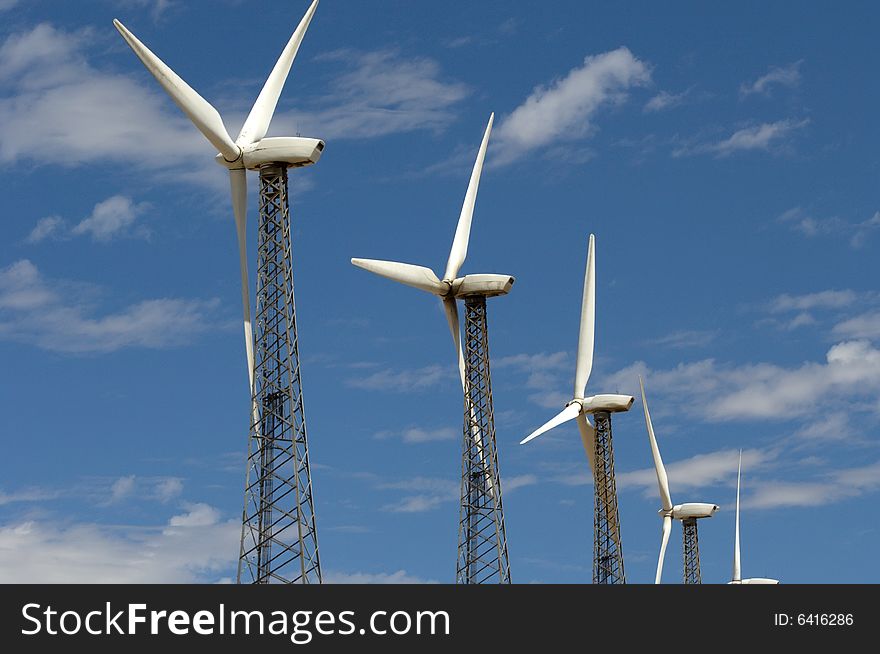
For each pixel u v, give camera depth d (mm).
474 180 159875
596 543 180625
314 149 130375
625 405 181875
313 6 134000
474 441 154375
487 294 156875
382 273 154750
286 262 128750
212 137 128500
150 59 125250
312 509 124688
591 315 183250
